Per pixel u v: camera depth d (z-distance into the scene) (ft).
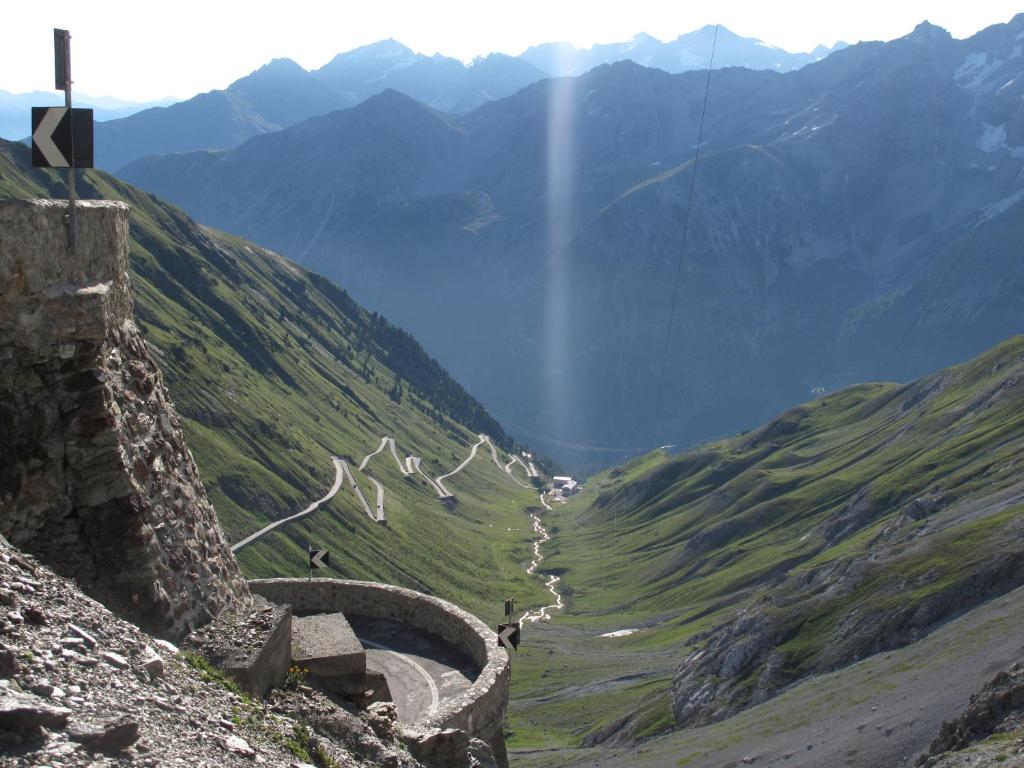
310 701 70.18
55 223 66.54
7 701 41.29
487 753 82.58
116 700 47.78
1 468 62.03
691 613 628.69
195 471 83.71
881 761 211.20
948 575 335.06
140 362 77.87
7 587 51.52
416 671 103.30
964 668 242.17
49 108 66.80
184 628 70.33
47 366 65.26
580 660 585.22
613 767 309.22
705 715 353.92
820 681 313.32
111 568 65.87
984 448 584.40
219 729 52.34
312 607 120.57
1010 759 153.79
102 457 66.59
